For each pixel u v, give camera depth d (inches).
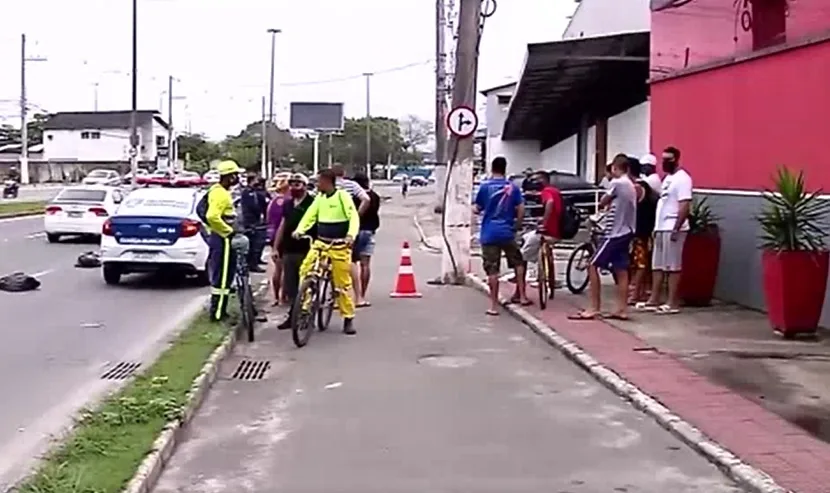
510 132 1985.7
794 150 548.4
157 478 295.0
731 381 408.5
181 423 347.3
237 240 551.8
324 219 547.5
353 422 361.1
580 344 495.2
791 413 356.8
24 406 390.3
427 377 440.1
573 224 722.8
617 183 570.6
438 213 1827.0
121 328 581.0
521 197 635.5
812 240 498.9
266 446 330.0
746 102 604.1
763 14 583.5
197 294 740.0
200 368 434.0
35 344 527.2
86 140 4586.6
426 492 281.1
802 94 540.4
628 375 422.0
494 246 622.5
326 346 515.8
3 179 3558.1
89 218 1168.2
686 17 692.7
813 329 502.0
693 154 682.2
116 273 791.1
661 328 539.2
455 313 633.0
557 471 301.3
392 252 1149.1
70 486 270.4
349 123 4594.0
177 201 808.3
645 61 1021.2
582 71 1135.0
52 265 934.4
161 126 4635.8
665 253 594.2
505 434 344.2
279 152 3932.1
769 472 288.5
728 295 625.6
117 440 318.0
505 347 514.3
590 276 583.2
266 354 494.3
